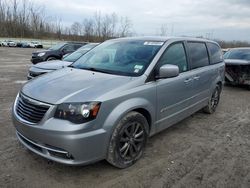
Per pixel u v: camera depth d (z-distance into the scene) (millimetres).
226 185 3070
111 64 3924
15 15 69125
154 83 3594
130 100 3178
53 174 3111
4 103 6055
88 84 3188
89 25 66062
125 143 3236
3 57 21578
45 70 7258
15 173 3092
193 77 4602
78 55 8453
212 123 5320
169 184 3029
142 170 3297
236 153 3930
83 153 2803
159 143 4152
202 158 3709
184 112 4551
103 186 2934
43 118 2822
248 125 5309
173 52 4188
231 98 8008
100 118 2869
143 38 4453
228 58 10211
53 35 72688
